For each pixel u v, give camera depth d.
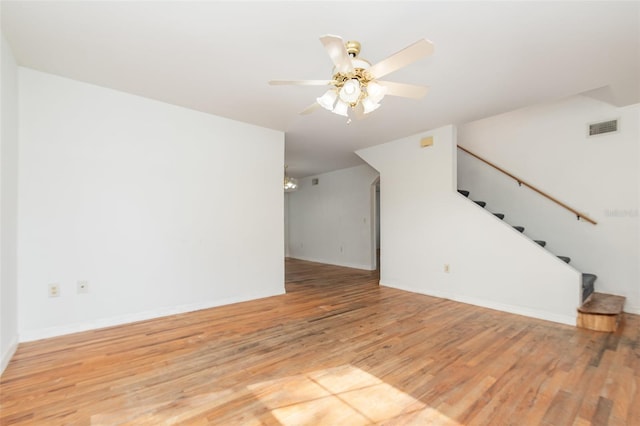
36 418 1.61
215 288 3.77
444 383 1.97
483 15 1.90
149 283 3.28
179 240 3.50
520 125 4.34
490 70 2.61
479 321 3.21
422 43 1.53
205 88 3.04
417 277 4.55
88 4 1.84
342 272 6.40
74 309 2.85
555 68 2.58
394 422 1.59
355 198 7.05
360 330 2.94
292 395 1.84
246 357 2.35
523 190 4.31
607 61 2.45
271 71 2.68
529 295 3.39
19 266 2.59
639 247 3.34
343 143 5.06
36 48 2.34
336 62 1.76
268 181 4.30
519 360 2.29
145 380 2.00
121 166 3.12
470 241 3.92
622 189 3.46
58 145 2.79
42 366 2.18
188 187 3.57
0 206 2.13
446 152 4.17
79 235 2.88
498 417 1.63
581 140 3.76
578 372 2.10
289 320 3.24
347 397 1.82
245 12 1.90
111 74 2.76
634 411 1.67
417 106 3.45
